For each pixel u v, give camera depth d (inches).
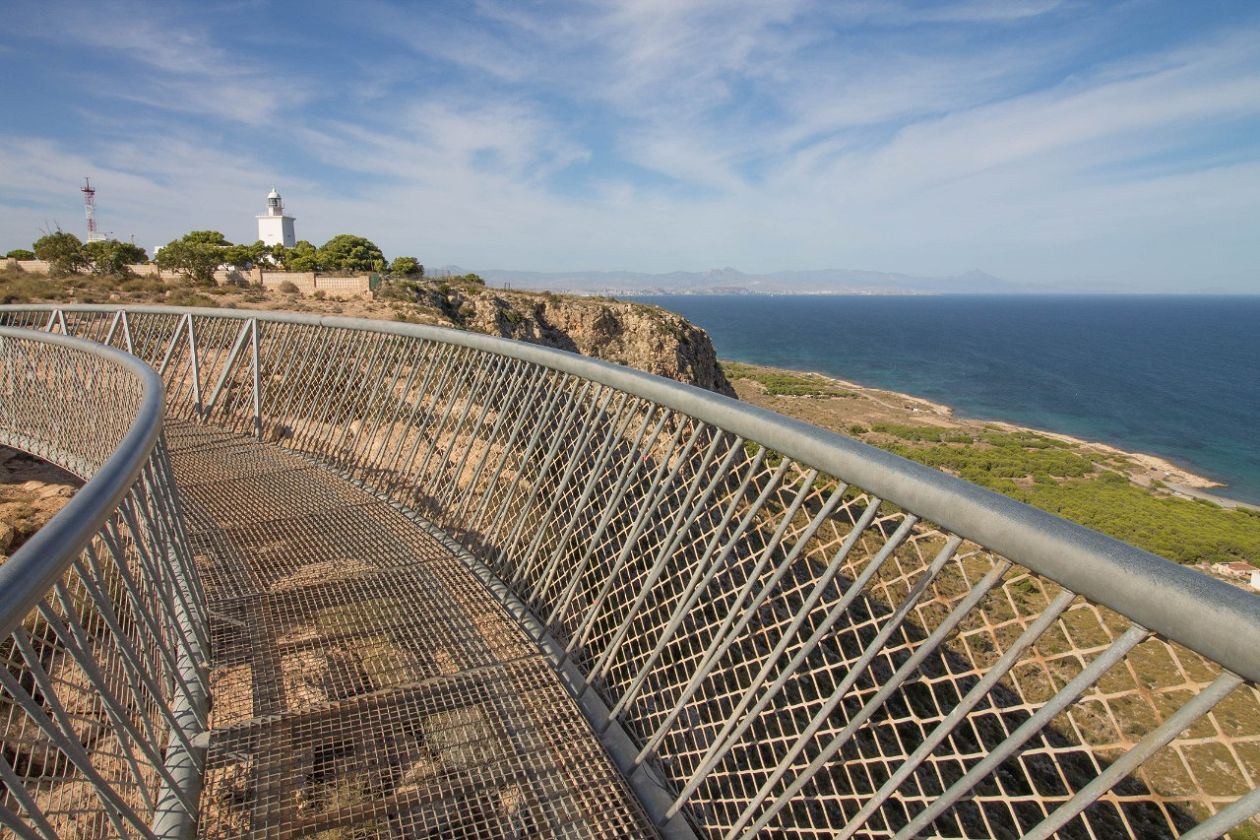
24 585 39.6
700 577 82.7
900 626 52.9
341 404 207.8
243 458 207.6
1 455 304.7
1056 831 40.4
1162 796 36.0
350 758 84.7
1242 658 30.3
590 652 104.8
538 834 76.2
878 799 52.7
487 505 140.9
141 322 286.0
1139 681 37.3
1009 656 43.9
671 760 83.4
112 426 177.9
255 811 76.2
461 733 90.1
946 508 46.4
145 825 67.6
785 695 64.5
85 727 74.5
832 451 58.0
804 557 69.9
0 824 44.6
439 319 1006.4
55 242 1178.0
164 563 92.6
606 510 102.8
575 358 114.1
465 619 116.1
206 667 100.3
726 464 78.6
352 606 119.0
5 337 239.0
